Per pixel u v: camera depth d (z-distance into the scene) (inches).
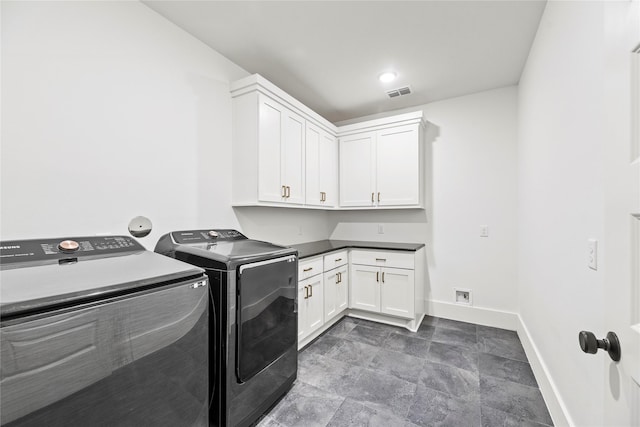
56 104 53.1
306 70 96.6
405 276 108.4
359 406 64.9
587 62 44.1
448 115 119.7
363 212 139.9
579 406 47.6
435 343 96.0
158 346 38.9
